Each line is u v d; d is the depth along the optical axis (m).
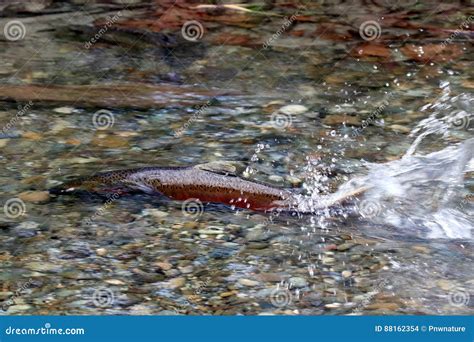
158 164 5.64
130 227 4.87
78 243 4.70
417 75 7.36
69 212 5.00
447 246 4.78
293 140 6.07
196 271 4.47
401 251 4.71
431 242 4.82
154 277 4.41
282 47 7.97
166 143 6.00
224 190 5.17
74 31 8.14
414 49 7.93
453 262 4.61
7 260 4.51
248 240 4.79
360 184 5.42
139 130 6.20
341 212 5.12
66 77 7.17
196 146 5.95
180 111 6.55
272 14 8.79
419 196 5.28
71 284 4.32
